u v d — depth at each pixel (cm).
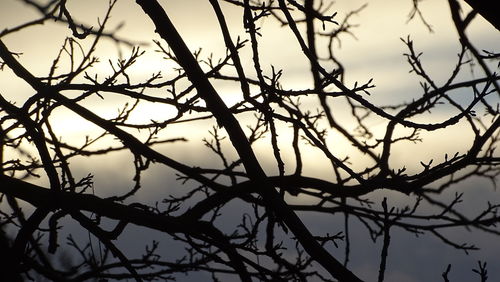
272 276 1157
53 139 1104
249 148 955
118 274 1077
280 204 944
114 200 1132
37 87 1039
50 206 1027
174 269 1163
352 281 920
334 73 912
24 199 1021
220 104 952
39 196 1024
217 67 959
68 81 968
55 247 1072
